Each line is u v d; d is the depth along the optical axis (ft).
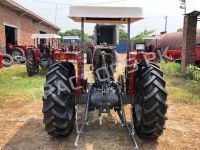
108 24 17.65
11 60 48.01
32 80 31.45
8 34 62.80
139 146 12.99
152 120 12.56
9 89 25.80
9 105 20.13
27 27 71.72
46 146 12.95
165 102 12.59
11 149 12.63
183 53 39.47
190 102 21.57
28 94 23.68
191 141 13.83
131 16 12.92
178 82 31.17
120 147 12.84
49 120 12.67
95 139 13.71
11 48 54.60
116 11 12.93
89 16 12.95
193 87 26.86
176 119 17.31
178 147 13.05
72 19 15.34
